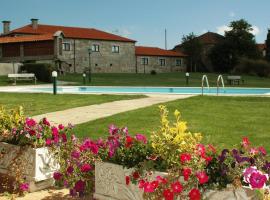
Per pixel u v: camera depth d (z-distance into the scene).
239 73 61.28
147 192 4.08
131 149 4.50
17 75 33.97
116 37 64.50
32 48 46.59
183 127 4.16
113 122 10.38
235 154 3.88
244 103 15.09
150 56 67.25
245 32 69.81
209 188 3.78
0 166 5.94
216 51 70.06
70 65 58.12
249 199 3.55
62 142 5.73
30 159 5.55
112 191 4.68
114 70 63.28
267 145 7.67
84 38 59.75
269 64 60.34
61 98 17.88
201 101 15.67
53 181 5.70
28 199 5.21
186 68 71.00
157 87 29.39
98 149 4.97
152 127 9.64
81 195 5.08
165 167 4.18
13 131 5.88
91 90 29.50
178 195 3.91
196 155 3.96
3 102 16.25
